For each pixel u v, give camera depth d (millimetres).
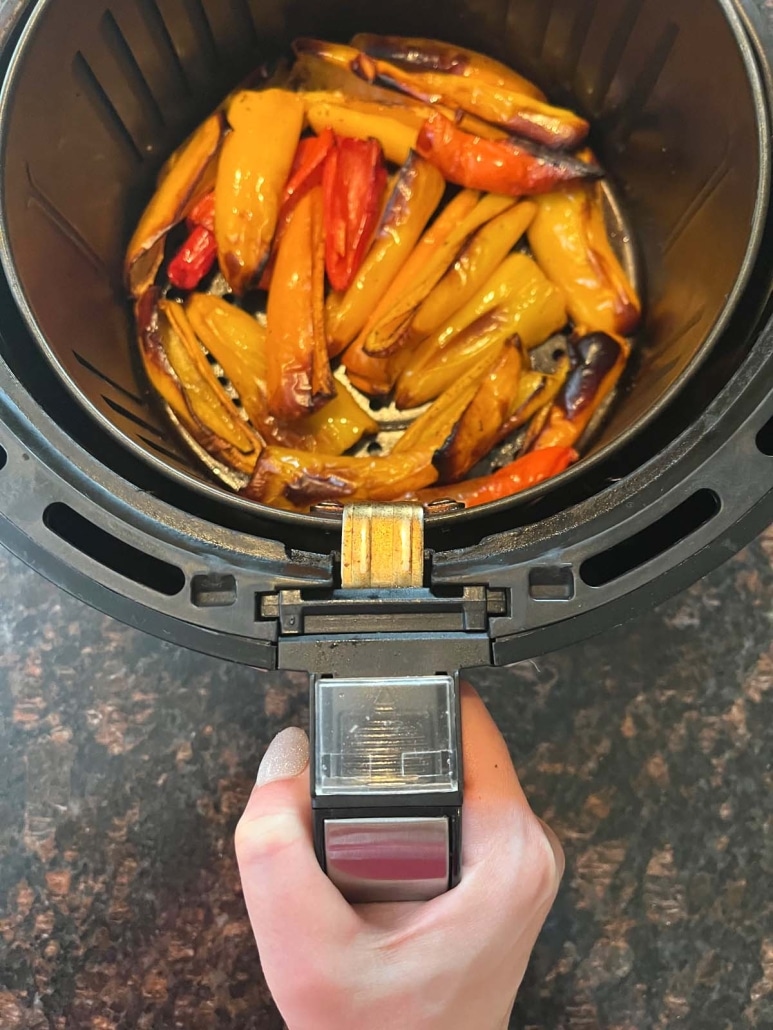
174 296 589
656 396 465
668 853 531
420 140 538
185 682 549
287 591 338
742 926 525
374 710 323
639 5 480
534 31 556
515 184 540
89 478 350
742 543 340
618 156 586
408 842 322
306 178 551
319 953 326
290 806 346
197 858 532
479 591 337
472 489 512
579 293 558
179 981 521
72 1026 520
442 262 540
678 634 552
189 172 550
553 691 546
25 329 406
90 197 520
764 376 352
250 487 508
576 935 525
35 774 541
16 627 554
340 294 550
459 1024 340
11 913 529
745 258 405
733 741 541
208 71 577
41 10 414
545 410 546
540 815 534
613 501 347
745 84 417
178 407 553
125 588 340
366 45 582
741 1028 518
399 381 561
